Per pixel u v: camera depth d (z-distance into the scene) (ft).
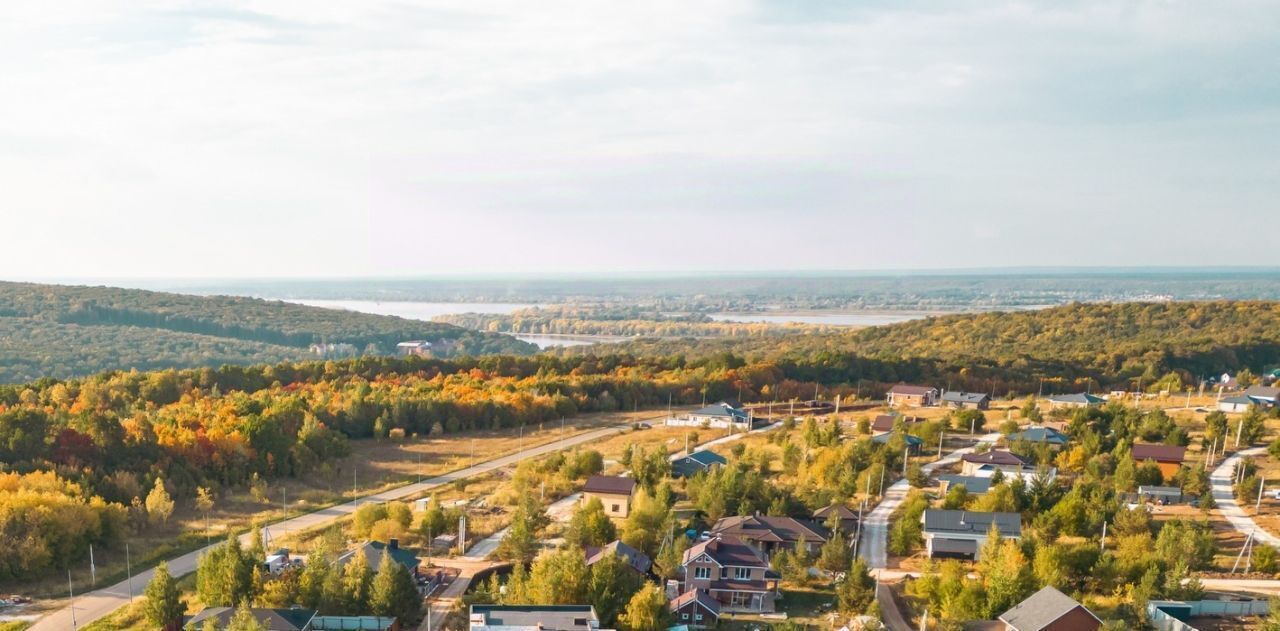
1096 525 339.57
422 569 327.47
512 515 387.55
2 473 375.45
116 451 431.84
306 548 355.56
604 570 282.77
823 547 332.39
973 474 429.79
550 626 253.65
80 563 341.21
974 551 333.62
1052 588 266.36
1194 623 262.26
